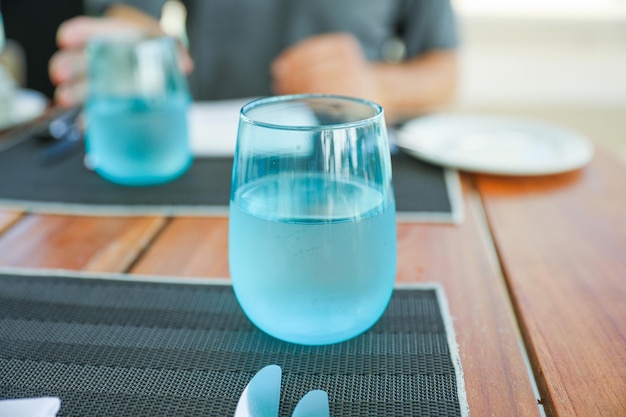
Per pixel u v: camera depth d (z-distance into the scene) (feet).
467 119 2.75
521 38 7.95
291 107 1.43
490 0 7.89
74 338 1.43
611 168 2.33
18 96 2.99
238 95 4.07
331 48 3.17
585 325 1.47
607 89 7.83
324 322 1.35
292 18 3.95
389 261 1.38
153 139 2.09
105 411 1.24
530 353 1.42
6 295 1.58
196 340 1.43
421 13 4.05
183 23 4.33
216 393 1.29
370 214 1.32
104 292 1.59
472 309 1.53
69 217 1.96
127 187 2.16
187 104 2.22
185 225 1.91
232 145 2.43
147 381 1.31
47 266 1.70
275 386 1.28
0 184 2.16
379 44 4.13
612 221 1.92
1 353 1.38
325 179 1.29
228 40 4.02
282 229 1.29
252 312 1.39
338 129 1.28
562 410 1.25
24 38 4.57
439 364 1.35
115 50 2.08
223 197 2.07
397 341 1.42
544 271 1.67
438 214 1.97
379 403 1.26
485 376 1.33
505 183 2.20
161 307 1.54
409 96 3.71
